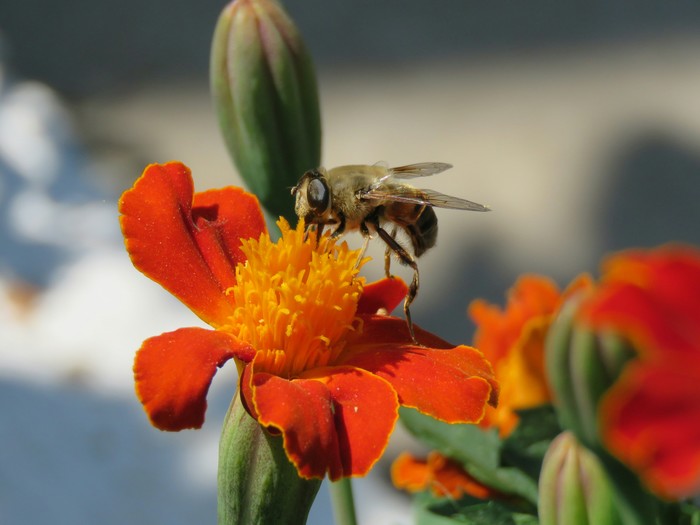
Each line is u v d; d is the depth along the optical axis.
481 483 0.18
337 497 0.19
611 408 0.11
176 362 0.16
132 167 0.55
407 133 0.56
